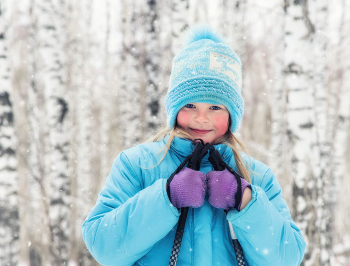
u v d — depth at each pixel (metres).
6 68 4.43
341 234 7.46
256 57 10.52
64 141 4.98
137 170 1.27
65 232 4.93
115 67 10.00
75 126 9.23
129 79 5.36
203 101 1.27
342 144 8.09
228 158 1.35
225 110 1.33
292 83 3.50
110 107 9.88
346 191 8.64
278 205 1.32
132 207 1.10
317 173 3.49
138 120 5.39
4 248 4.35
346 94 8.01
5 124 4.40
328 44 7.63
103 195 1.25
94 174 10.02
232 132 1.42
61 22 5.07
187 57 1.36
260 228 1.06
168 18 5.66
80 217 7.59
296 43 3.47
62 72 5.00
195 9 7.27
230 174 1.11
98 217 1.19
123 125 6.09
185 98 1.28
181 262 1.13
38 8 4.95
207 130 1.31
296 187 3.49
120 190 1.24
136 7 5.38
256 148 7.64
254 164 1.39
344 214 8.05
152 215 1.05
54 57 4.94
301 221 3.48
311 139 3.49
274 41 8.87
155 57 4.67
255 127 12.70
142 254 1.11
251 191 1.10
